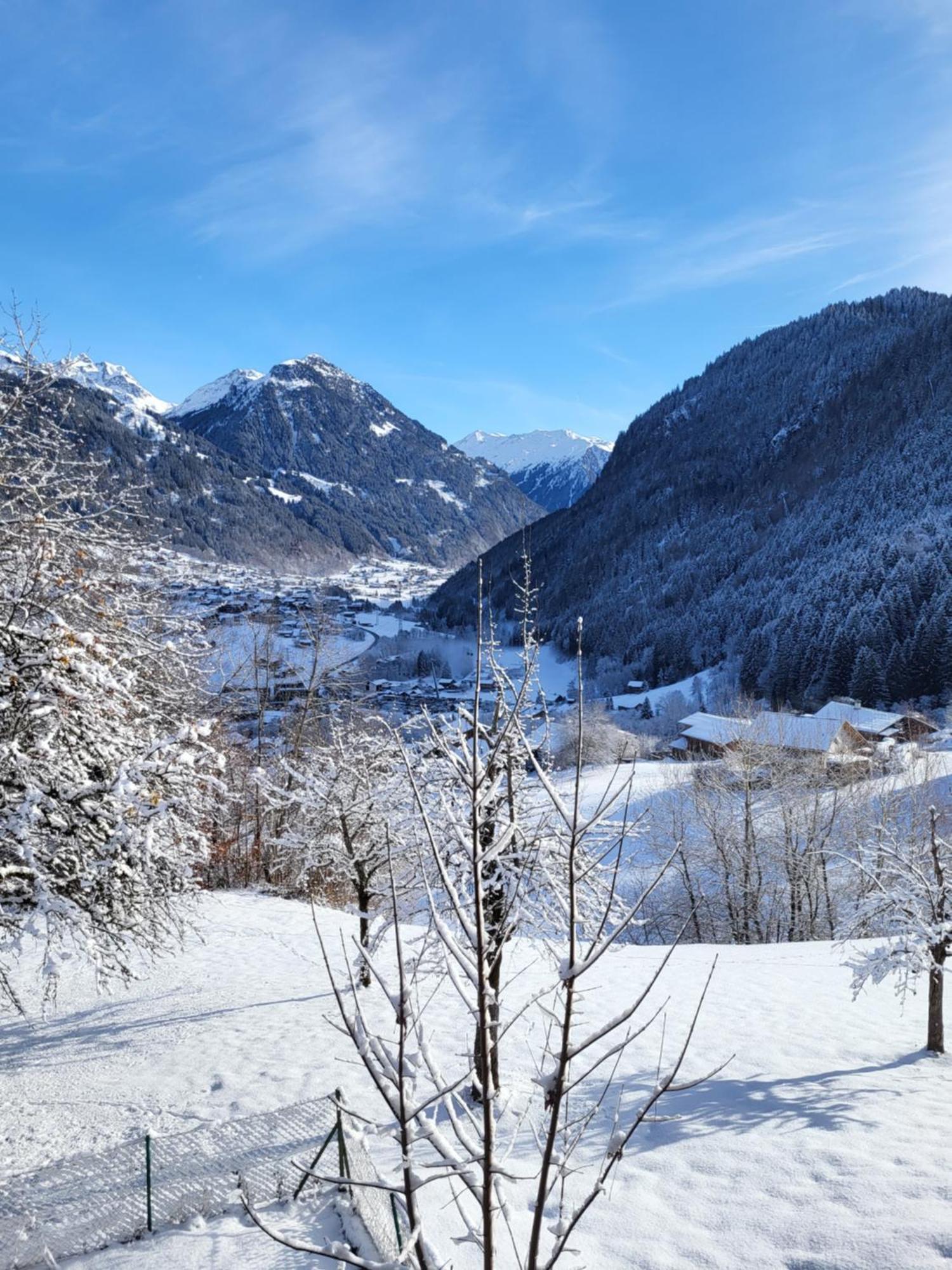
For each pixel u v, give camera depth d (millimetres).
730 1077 12703
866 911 14594
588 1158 10297
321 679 32250
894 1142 10156
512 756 4672
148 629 15148
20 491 11883
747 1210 9016
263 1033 15016
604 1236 8711
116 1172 9391
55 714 10328
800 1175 9594
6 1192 9195
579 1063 13250
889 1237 8188
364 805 16781
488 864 10984
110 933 11242
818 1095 11812
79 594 12164
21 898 10102
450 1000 16594
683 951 23156
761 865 33938
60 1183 9273
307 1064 13430
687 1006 16281
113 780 9977
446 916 11117
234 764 29531
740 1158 10094
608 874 13117
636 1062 13312
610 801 3773
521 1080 11953
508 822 11359
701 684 123500
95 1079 13258
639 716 108000
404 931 19500
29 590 11109
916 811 33594
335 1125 9500
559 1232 3555
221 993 17703
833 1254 8086
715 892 34438
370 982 17516
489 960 4418
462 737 4566
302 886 27781
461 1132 3803
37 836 9969
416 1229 3453
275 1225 8961
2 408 11625
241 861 31672
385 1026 15094
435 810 11578
